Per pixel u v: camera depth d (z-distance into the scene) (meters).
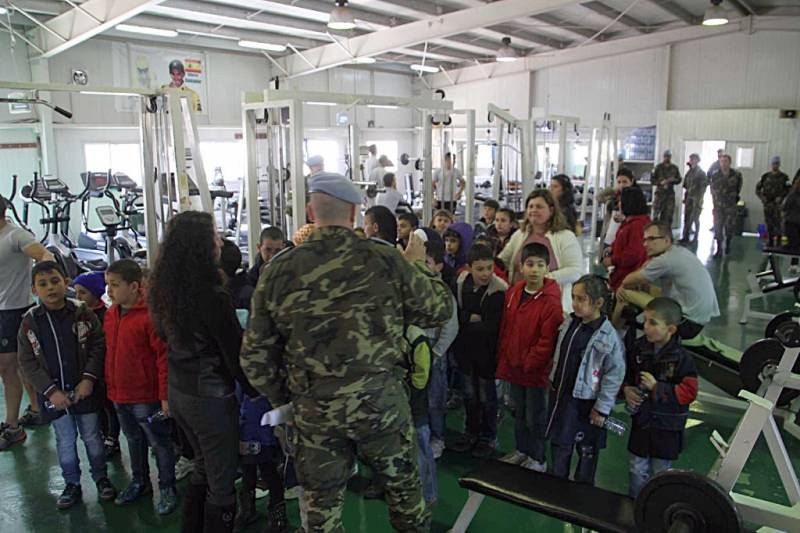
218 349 2.30
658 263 3.73
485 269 3.28
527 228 3.77
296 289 1.81
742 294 7.41
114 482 3.30
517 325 3.10
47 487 3.25
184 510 2.51
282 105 5.25
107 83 10.56
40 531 2.87
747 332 5.93
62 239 7.44
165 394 2.73
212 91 12.14
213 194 7.72
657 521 2.04
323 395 1.83
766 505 2.13
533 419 3.14
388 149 15.78
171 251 2.24
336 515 1.94
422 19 10.38
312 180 1.90
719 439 2.44
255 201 5.85
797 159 11.54
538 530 2.89
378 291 1.84
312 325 1.81
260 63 12.84
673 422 2.70
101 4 8.18
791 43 11.49
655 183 10.59
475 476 2.54
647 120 13.24
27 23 9.27
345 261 1.83
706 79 12.45
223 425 2.34
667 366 2.72
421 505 2.03
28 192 6.88
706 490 1.93
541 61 14.30
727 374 4.03
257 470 3.08
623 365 2.74
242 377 2.30
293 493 3.09
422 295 1.94
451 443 3.66
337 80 14.38
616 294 3.98
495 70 15.02
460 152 10.52
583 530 2.88
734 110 12.00
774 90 11.78
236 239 8.23
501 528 2.90
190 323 2.23
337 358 1.81
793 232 6.71
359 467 3.40
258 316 1.86
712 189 9.89
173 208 5.38
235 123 12.57
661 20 12.06
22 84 4.35
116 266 2.85
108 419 3.53
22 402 4.38
